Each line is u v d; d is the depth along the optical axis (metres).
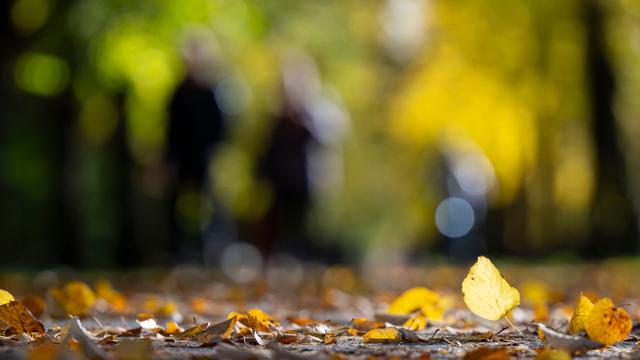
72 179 16.05
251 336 3.36
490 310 3.29
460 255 25.62
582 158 16.05
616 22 15.23
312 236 20.17
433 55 16.02
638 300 6.76
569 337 2.96
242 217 18.12
